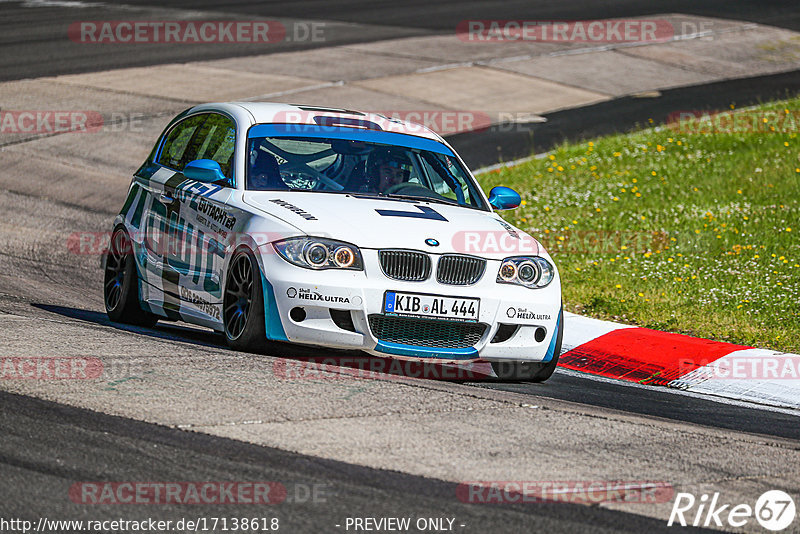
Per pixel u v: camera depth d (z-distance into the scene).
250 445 19.17
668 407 26.81
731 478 19.75
